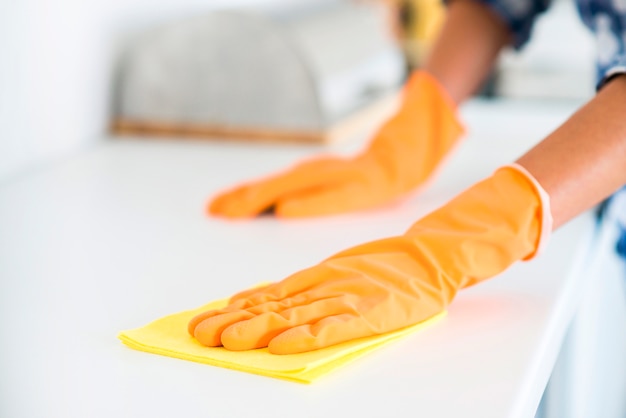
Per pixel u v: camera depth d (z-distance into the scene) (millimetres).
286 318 1065
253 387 1000
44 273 1254
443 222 1173
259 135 1911
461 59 1604
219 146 1894
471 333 1105
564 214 1156
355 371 1029
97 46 1884
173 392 993
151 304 1175
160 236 1394
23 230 1404
